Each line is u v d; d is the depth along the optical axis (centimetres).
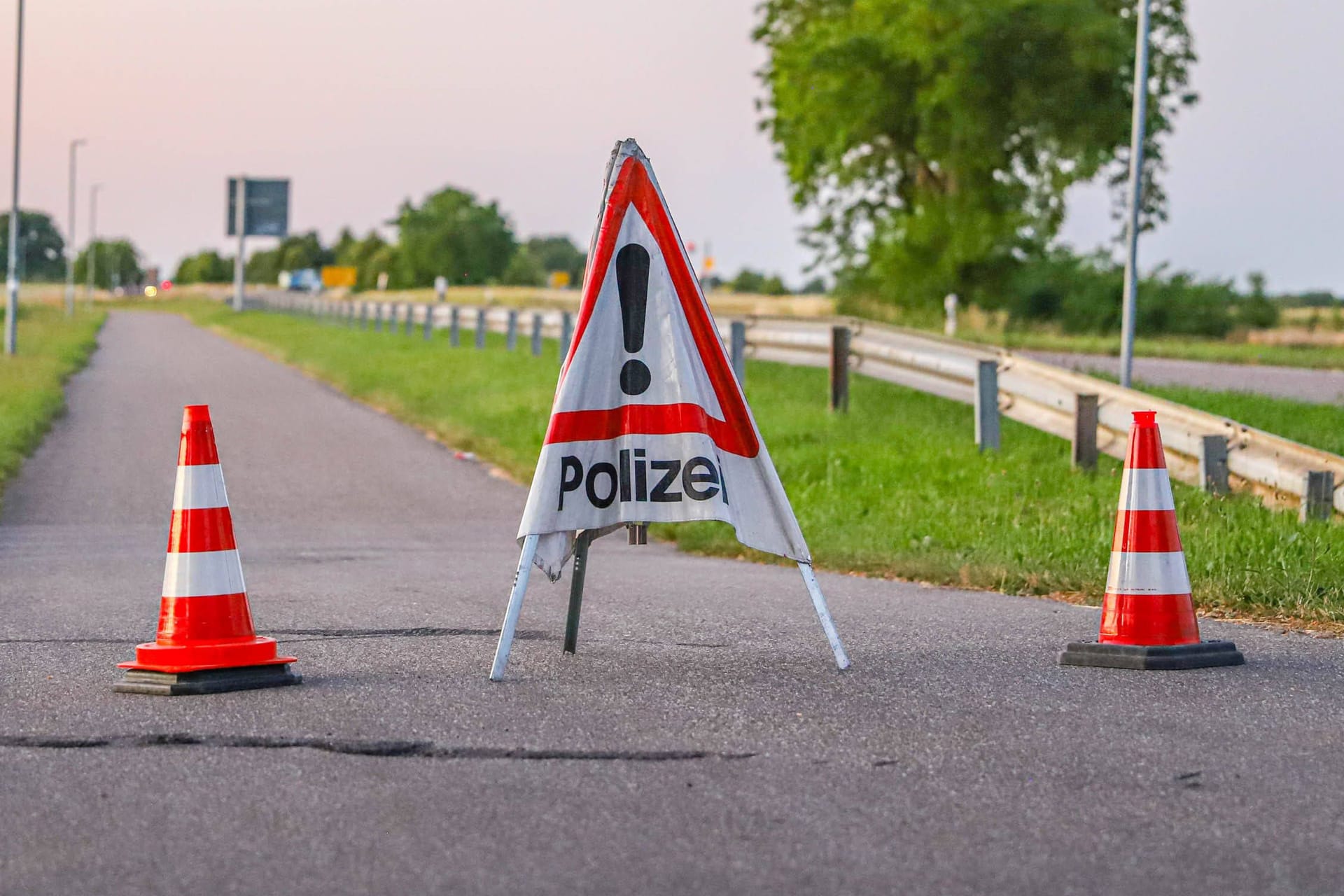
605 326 678
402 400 2664
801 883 386
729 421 682
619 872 394
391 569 1080
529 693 618
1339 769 496
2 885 387
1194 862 402
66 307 9606
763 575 1026
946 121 5131
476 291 9994
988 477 1384
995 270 5594
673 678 649
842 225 5634
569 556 684
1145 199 5069
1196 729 552
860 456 1571
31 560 1139
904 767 498
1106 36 4847
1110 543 1033
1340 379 2584
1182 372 2741
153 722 562
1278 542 980
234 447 2044
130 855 410
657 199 689
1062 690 621
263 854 411
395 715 576
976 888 382
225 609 634
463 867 399
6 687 632
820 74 5184
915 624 798
